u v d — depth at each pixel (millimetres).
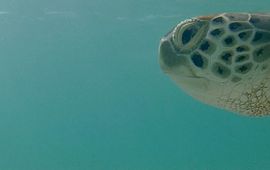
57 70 27766
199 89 1514
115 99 33438
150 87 30844
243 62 1476
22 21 18984
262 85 1487
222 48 1481
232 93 1497
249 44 1479
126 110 34812
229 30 1489
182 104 32562
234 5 15188
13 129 34188
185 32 1514
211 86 1499
